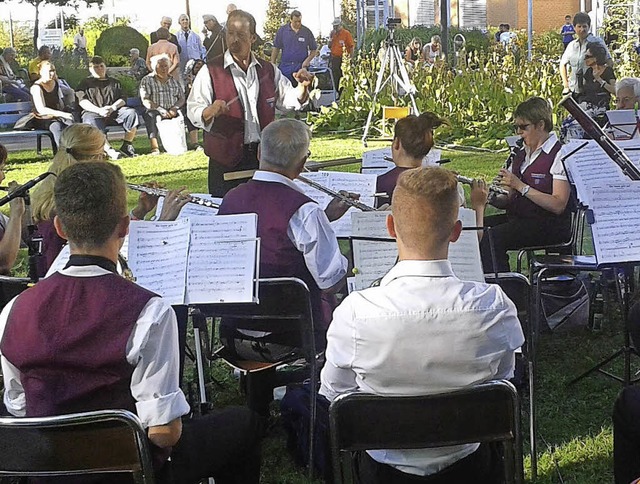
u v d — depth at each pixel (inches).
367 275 118.3
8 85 540.4
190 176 368.5
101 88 442.0
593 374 163.2
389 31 465.4
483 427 84.2
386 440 83.8
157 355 80.0
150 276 117.5
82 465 78.7
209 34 474.9
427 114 159.0
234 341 134.5
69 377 79.8
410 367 83.7
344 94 510.6
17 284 134.2
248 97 208.7
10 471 80.0
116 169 85.0
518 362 135.0
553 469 129.3
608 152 148.9
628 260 133.2
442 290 84.6
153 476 78.6
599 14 644.7
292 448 135.0
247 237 120.2
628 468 101.2
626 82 231.9
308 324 124.6
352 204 148.6
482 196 148.3
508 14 1130.0
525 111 183.2
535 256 172.9
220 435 96.0
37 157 450.3
